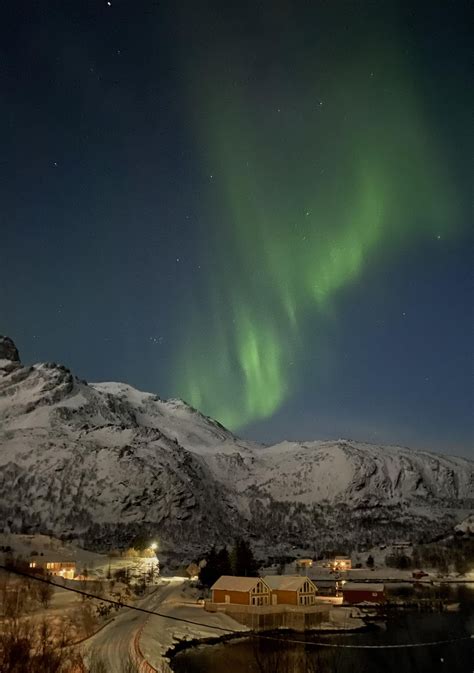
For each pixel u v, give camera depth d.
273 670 72.12
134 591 114.62
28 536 168.25
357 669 75.12
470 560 197.12
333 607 121.00
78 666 43.75
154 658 66.81
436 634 100.88
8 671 32.47
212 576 132.38
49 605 79.56
